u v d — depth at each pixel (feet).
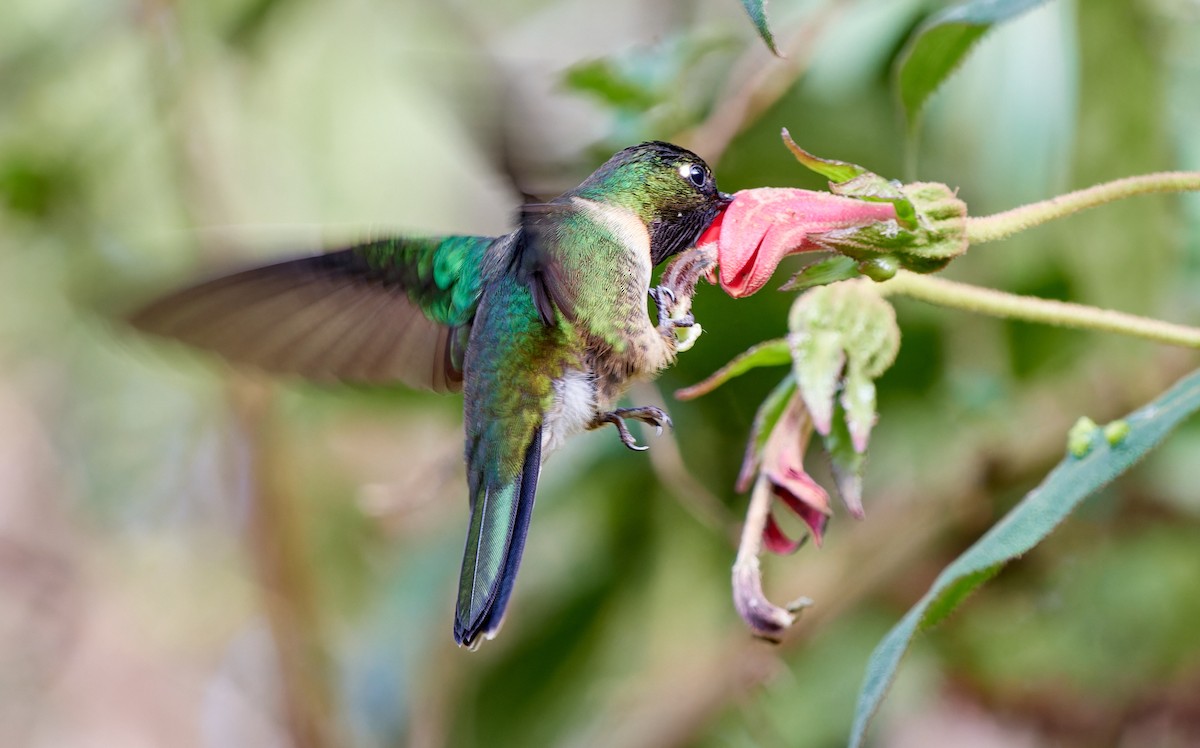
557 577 8.14
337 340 7.88
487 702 8.13
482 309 7.89
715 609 8.12
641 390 8.04
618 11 8.22
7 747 8.45
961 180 8.08
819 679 8.17
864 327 7.77
